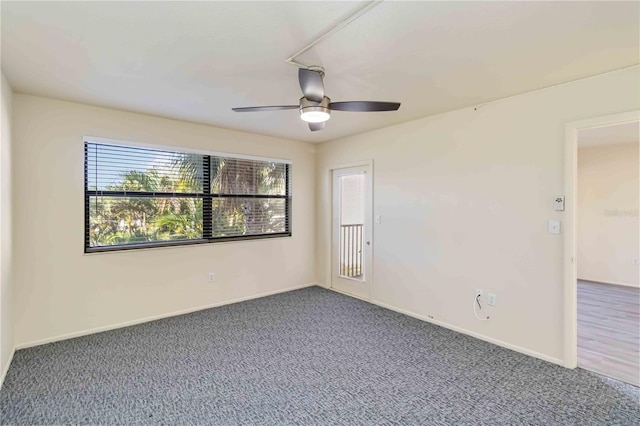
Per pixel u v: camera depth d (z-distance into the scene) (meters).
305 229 5.32
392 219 4.20
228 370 2.65
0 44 2.10
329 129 4.39
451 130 3.54
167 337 3.31
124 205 3.66
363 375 2.59
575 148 2.70
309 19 1.81
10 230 2.80
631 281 5.52
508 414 2.12
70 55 2.25
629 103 2.43
